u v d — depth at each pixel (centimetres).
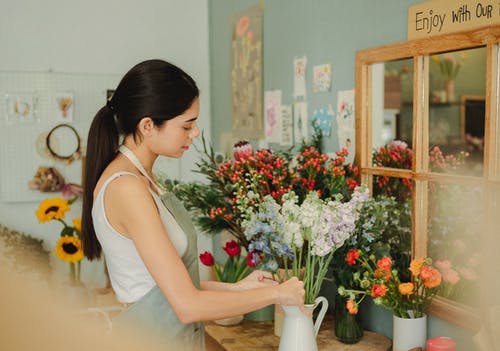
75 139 324
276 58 255
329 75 214
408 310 160
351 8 199
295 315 148
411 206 168
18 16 307
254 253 161
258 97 274
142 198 119
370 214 172
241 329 198
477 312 146
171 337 130
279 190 182
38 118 316
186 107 127
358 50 194
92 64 324
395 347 159
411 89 167
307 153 191
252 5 278
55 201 296
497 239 141
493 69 141
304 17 230
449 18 153
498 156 143
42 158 319
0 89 308
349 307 150
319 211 141
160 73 124
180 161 346
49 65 315
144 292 128
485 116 144
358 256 160
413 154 166
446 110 160
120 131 134
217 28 326
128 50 330
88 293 295
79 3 318
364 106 188
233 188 199
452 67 158
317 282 152
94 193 129
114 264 128
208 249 337
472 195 148
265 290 124
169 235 133
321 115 221
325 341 176
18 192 316
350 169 192
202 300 116
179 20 338
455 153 155
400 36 175
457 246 153
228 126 315
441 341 142
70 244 288
